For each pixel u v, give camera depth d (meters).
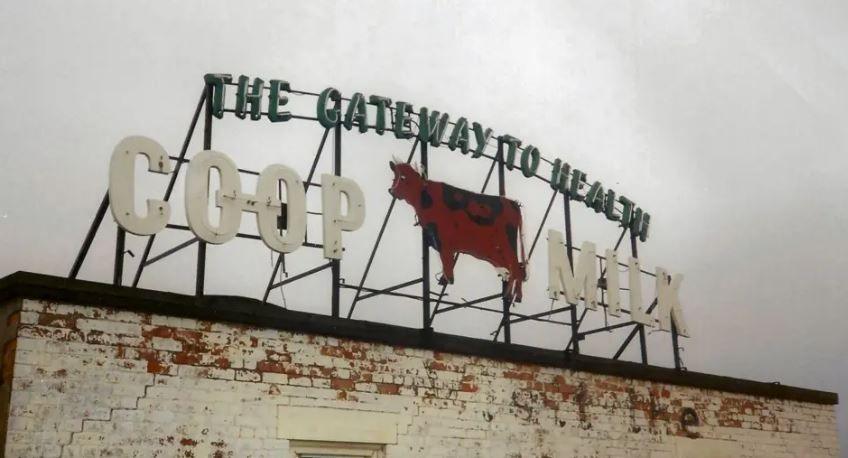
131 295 8.27
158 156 8.92
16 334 7.67
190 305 8.60
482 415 10.59
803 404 14.77
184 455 8.29
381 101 12.10
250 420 8.77
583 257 12.52
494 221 12.13
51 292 7.86
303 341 9.34
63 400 7.75
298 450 9.18
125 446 7.97
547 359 11.45
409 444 9.84
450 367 10.48
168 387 8.34
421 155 12.13
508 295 11.88
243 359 8.88
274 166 9.78
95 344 8.03
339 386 9.47
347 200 10.38
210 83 10.67
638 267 13.41
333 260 10.18
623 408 12.20
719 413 13.45
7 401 7.54
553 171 13.43
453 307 11.24
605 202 14.37
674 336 13.63
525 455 10.86
